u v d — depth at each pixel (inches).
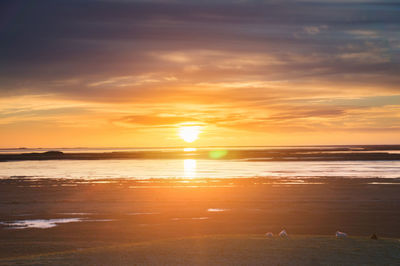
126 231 1107.9
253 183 2278.5
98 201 1628.9
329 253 697.0
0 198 1731.1
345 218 1284.4
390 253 698.2
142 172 3201.3
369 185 2151.8
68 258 674.8
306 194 1809.8
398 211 1397.6
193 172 3152.1
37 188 2096.5
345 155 6471.5
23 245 957.8
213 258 665.0
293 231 1118.4
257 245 754.8
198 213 1364.4
